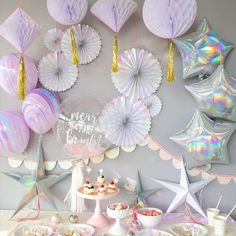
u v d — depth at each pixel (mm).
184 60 1903
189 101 2002
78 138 1800
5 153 1956
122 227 1729
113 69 1820
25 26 1729
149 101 2006
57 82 2020
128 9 1782
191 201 1954
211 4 1978
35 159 2039
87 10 1997
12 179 2049
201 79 1973
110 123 1920
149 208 1880
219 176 1996
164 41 1994
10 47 2043
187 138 1934
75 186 1899
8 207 2051
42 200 2041
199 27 1925
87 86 2029
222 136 1900
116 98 2006
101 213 1852
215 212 1843
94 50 2010
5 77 1821
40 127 1868
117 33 2008
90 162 2025
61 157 2035
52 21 2020
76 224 1778
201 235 1674
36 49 2025
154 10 1678
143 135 2008
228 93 1840
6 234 1720
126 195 2010
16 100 2043
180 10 1650
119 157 2021
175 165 2006
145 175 2021
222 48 1897
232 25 1975
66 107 1816
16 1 2035
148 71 1993
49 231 1707
